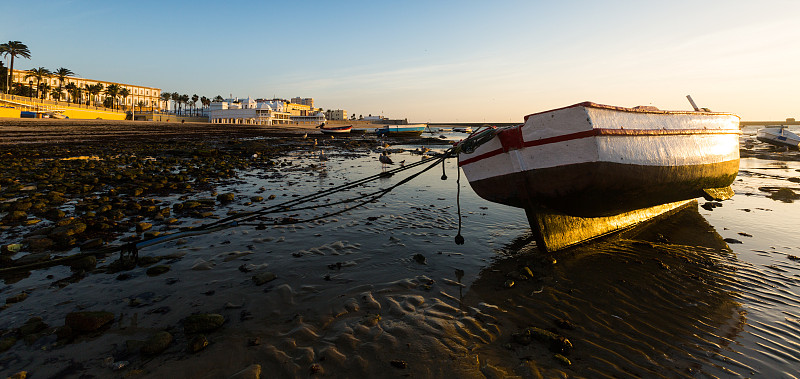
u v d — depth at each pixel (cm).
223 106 13988
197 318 427
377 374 353
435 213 978
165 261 620
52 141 3206
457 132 9781
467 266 623
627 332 432
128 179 1356
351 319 450
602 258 671
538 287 545
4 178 1273
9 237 705
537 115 637
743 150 3092
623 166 638
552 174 639
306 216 923
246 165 1942
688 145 816
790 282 561
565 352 390
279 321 443
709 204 1115
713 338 420
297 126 13412
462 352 389
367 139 5466
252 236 759
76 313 421
